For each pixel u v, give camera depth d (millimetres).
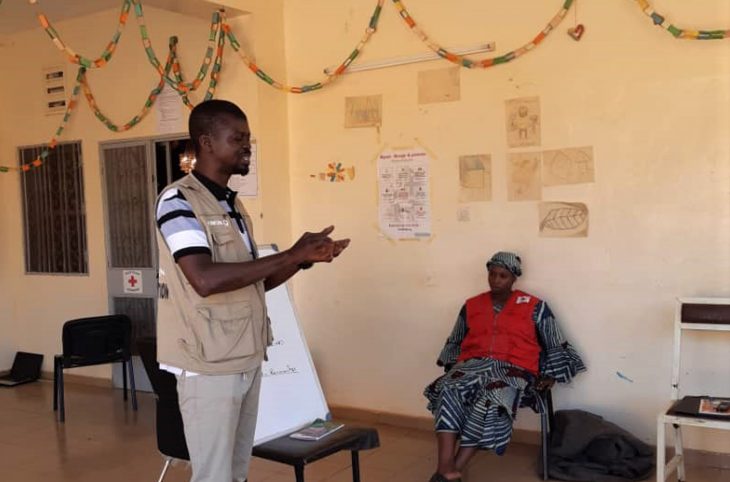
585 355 3918
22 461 4070
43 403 5320
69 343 4836
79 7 5359
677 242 3666
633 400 3814
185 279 2152
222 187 2277
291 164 4871
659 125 3674
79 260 5855
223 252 2176
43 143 5949
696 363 3650
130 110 5434
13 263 6195
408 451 4051
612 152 3795
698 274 3627
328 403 4781
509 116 4055
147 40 4266
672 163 3654
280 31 4797
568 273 3939
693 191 3615
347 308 4691
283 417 3193
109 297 5695
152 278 5457
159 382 2797
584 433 3635
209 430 2166
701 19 3553
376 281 4574
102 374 5809
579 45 3840
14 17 5539
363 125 4559
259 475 3756
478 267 4215
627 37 3721
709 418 2957
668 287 3699
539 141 3979
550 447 3758
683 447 3699
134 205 5504
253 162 4684
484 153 4148
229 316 2172
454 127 4238
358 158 4598
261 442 2953
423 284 4406
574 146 3887
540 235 4008
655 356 3748
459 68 4203
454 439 3383
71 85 5734
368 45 4508
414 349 4461
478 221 4191
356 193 4621
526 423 4109
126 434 4520
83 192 5770
